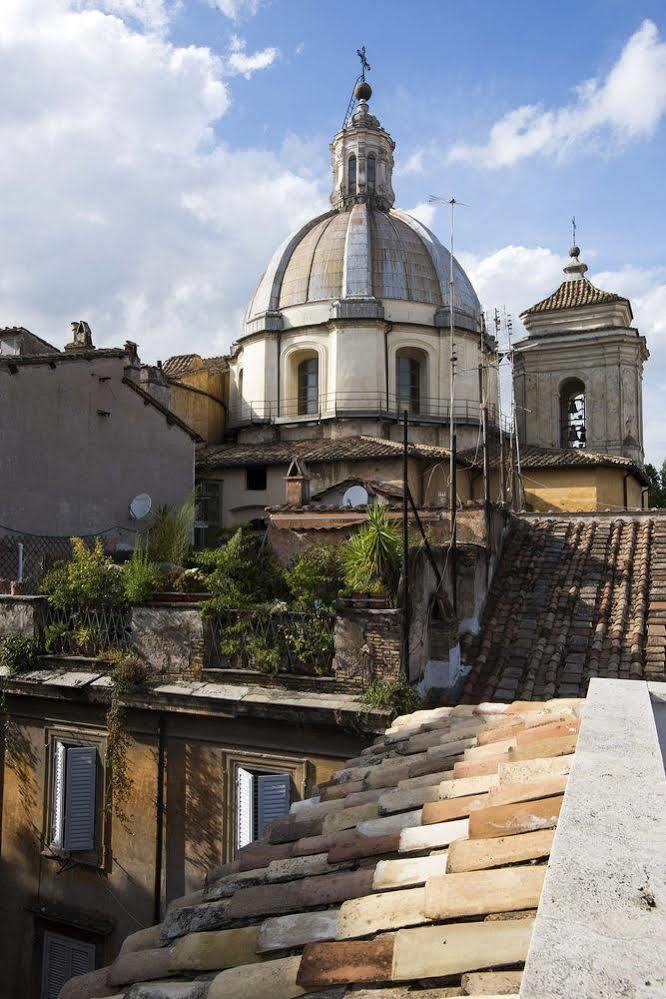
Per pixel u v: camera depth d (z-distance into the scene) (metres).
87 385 21.03
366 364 36.56
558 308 39.84
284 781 11.09
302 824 5.75
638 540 15.88
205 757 11.70
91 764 12.42
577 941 2.04
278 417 38.22
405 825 4.91
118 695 11.93
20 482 18.80
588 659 12.70
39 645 13.17
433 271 39.19
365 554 11.27
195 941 4.07
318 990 3.13
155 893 11.79
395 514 16.12
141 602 12.55
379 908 3.67
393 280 38.09
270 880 4.77
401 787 5.82
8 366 18.67
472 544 14.15
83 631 12.91
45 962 12.60
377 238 39.25
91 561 13.53
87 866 12.39
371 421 36.00
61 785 12.48
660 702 4.91
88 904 12.34
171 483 24.31
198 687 11.73
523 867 3.55
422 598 11.77
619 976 1.89
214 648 12.13
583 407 39.97
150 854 11.93
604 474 31.56
